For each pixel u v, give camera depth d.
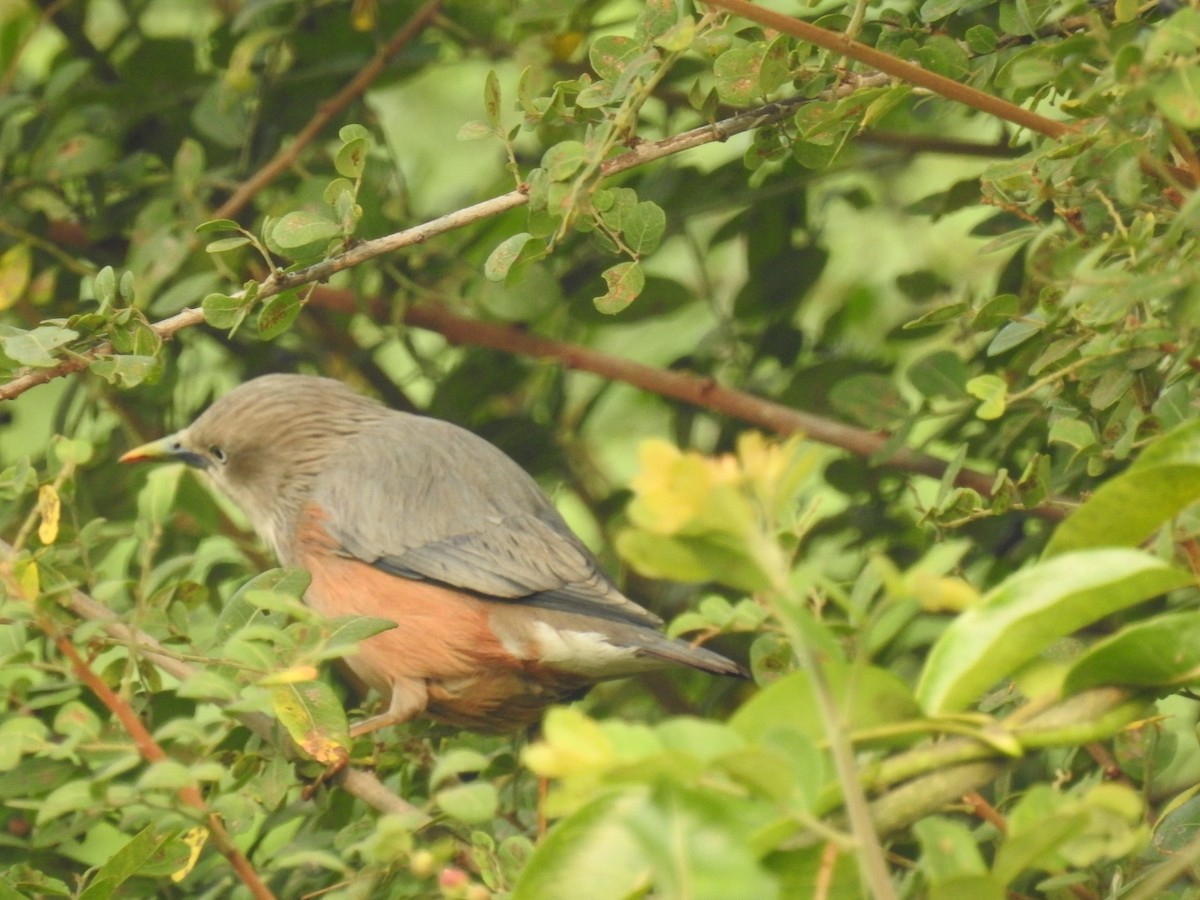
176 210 11.70
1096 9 7.63
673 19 7.45
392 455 11.62
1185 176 7.11
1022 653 4.41
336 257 8.23
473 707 11.33
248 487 11.86
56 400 14.77
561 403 13.05
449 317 12.49
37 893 7.30
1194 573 5.71
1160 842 7.08
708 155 13.54
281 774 7.62
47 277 12.05
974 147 12.05
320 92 12.46
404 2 12.30
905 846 8.26
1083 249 7.13
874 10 9.76
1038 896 8.24
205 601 8.54
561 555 11.15
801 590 4.18
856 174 13.77
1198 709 9.41
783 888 4.39
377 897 7.48
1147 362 6.96
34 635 7.55
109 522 12.12
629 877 4.20
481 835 6.32
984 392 6.88
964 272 14.12
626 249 8.01
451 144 15.48
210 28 13.36
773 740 4.11
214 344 13.44
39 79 13.01
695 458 4.01
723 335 12.77
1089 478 9.70
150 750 6.00
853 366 12.25
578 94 7.64
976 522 10.88
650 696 12.80
